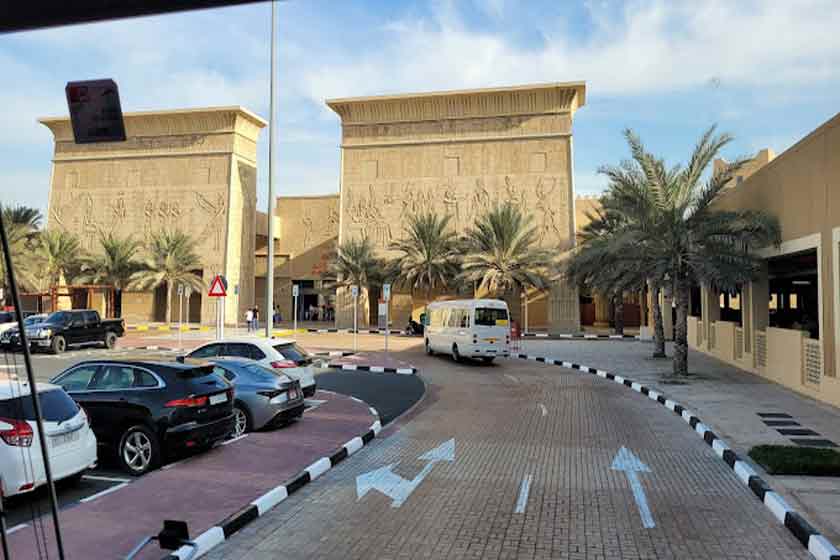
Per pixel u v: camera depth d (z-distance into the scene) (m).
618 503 7.23
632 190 18.59
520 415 13.18
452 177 47.62
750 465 8.53
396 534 6.32
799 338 15.58
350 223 49.00
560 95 46.12
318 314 58.84
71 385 9.41
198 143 53.62
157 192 53.91
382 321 47.66
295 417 12.09
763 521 6.64
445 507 7.14
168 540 5.79
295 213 57.84
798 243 15.48
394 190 48.50
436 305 27.20
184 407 8.77
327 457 9.23
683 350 18.64
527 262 38.78
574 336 39.31
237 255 53.41
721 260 17.61
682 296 18.62
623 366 22.05
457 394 16.31
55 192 55.62
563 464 9.05
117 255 47.81
